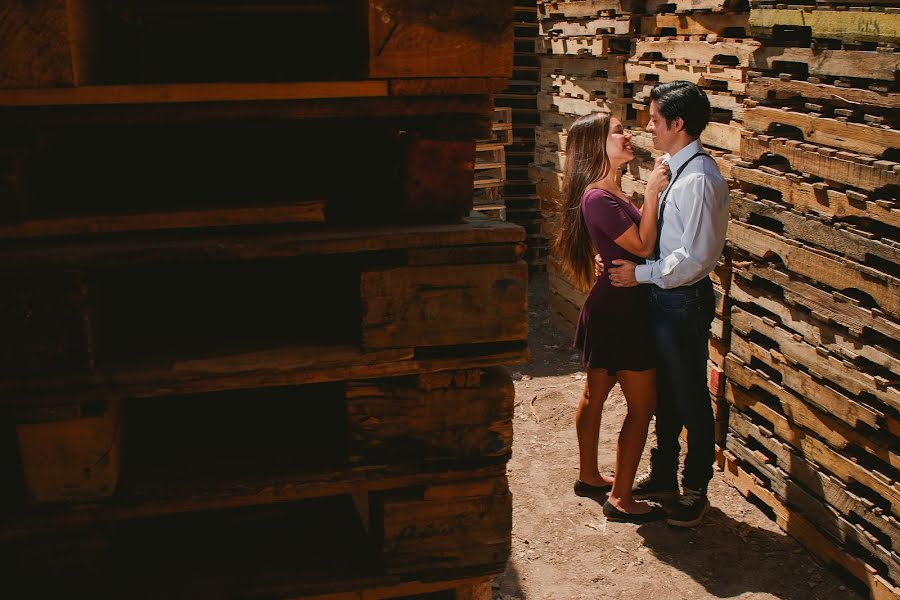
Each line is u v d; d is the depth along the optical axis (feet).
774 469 13.35
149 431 7.55
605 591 12.13
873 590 11.34
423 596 7.64
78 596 6.72
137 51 7.64
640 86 17.22
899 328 10.21
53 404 6.11
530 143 27.58
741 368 13.94
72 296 5.94
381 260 6.53
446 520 7.04
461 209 6.90
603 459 15.80
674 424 13.51
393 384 6.72
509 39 6.29
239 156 8.21
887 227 10.87
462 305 6.53
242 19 7.70
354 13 6.45
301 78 7.98
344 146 8.14
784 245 12.25
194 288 8.17
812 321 11.90
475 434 6.90
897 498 10.71
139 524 7.86
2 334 5.93
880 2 10.02
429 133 7.06
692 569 12.57
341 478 6.78
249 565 7.30
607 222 12.35
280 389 8.36
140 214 6.24
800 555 12.80
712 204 11.69
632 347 12.76
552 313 23.26
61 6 5.50
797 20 11.41
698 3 14.25
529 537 13.46
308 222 6.79
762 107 12.64
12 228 6.04
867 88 10.66
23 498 6.51
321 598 7.06
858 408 11.08
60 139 7.57
